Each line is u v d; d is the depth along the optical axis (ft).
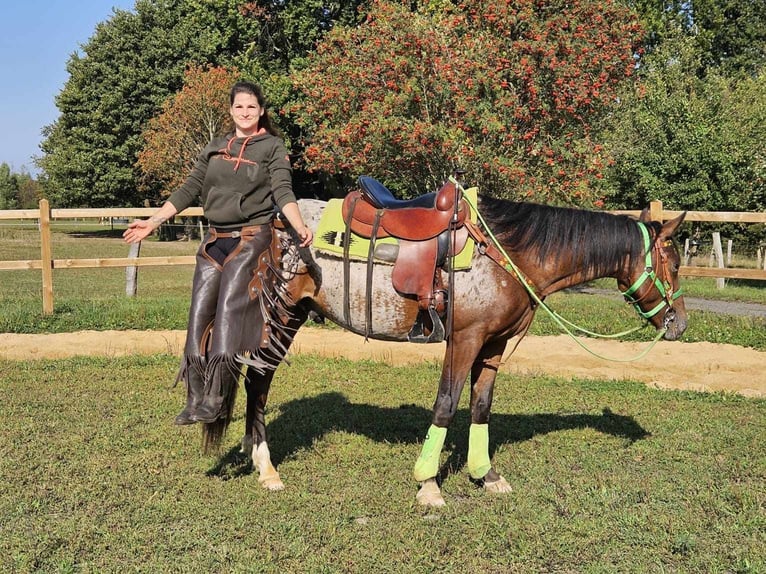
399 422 19.39
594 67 43.42
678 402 22.02
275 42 80.64
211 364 13.23
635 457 16.65
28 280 58.08
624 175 63.52
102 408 20.10
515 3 43.52
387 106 41.75
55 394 21.63
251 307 13.69
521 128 43.39
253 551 11.48
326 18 78.07
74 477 14.61
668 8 107.86
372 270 14.05
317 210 15.19
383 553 11.59
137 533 12.02
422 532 12.38
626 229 14.46
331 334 31.53
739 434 18.44
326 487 14.53
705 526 12.66
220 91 84.43
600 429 18.98
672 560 11.50
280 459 16.17
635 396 22.71
